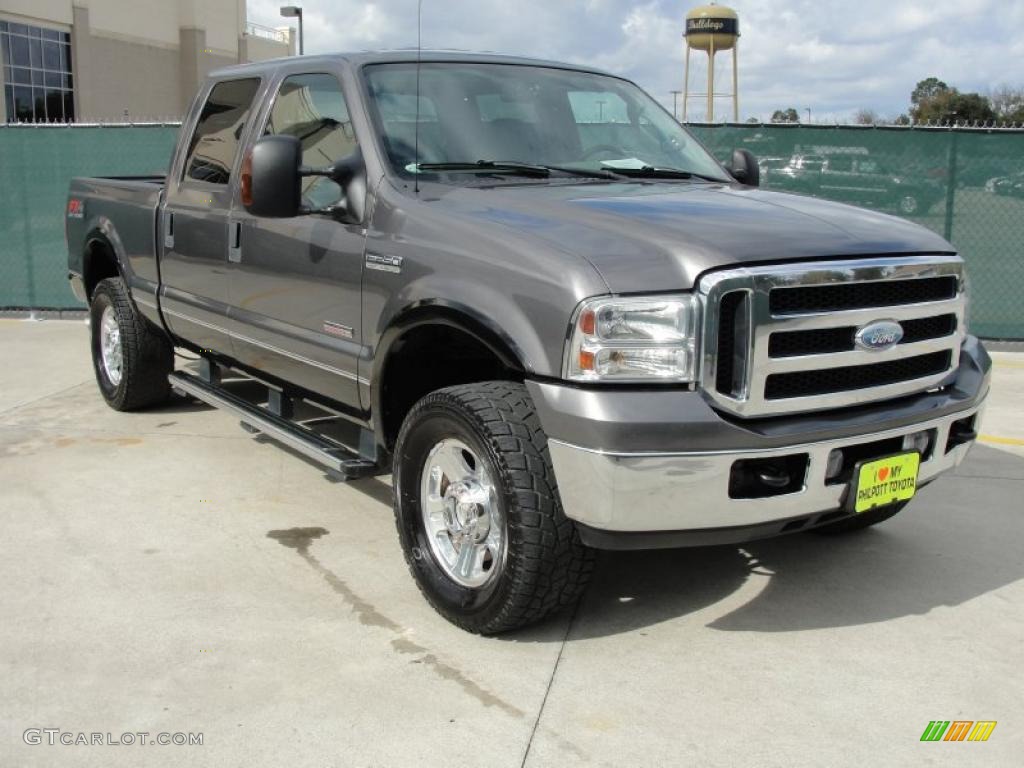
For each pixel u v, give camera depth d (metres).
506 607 3.50
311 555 4.43
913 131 9.36
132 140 10.74
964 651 3.62
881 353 3.52
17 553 4.40
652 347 3.20
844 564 4.40
